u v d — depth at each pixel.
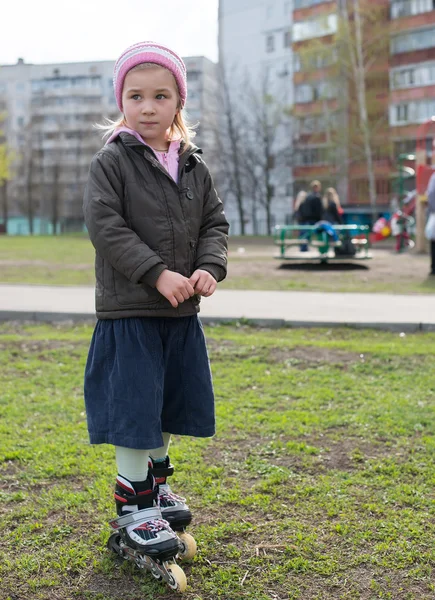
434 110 43.41
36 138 72.06
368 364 5.43
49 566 2.48
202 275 2.45
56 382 5.00
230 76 52.47
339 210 17.16
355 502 2.97
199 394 2.53
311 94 47.16
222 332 6.89
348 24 39.50
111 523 2.45
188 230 2.51
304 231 17.16
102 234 2.36
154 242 2.44
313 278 11.83
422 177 17.55
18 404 4.45
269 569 2.45
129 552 2.47
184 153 2.56
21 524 2.81
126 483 2.43
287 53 51.66
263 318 7.17
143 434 2.35
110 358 2.42
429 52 43.31
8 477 3.29
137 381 2.37
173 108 2.53
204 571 2.44
